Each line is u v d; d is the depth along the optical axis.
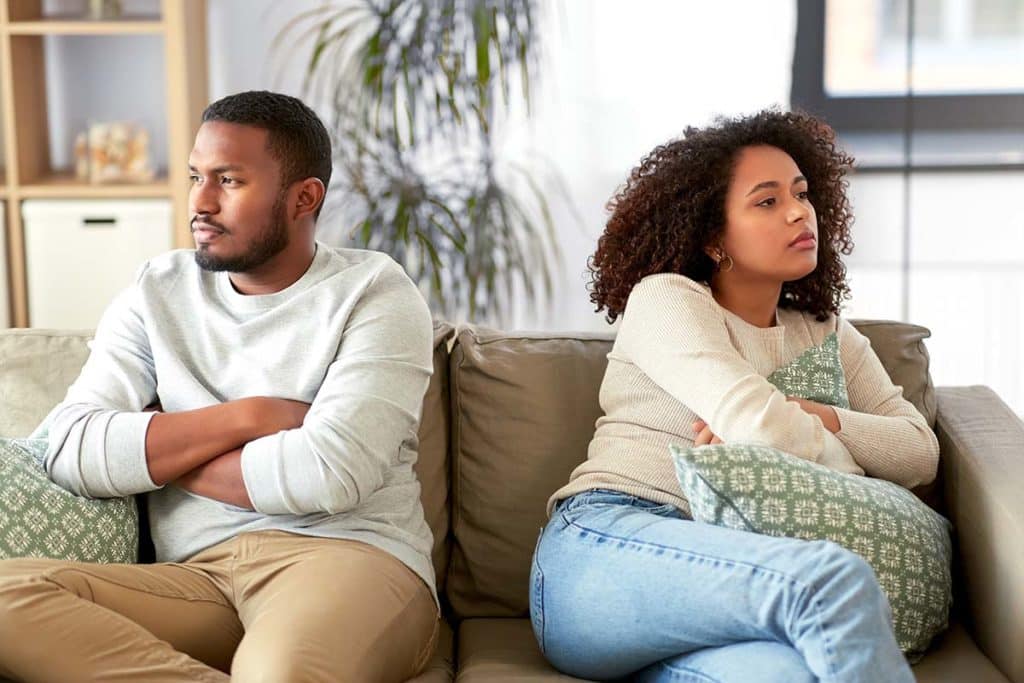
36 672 1.87
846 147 4.74
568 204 4.79
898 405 2.37
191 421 2.12
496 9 4.18
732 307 2.40
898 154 4.72
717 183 2.34
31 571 1.92
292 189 2.24
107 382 2.23
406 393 2.19
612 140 4.77
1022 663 2.00
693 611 1.90
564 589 2.08
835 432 2.23
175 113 4.29
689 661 1.95
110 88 4.73
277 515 2.15
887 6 4.67
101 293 4.38
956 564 2.27
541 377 2.44
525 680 2.04
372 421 2.12
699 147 2.37
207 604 2.11
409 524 2.23
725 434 2.14
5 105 4.29
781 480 2.01
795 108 4.74
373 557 2.09
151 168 4.55
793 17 4.68
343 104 4.42
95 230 4.34
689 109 4.75
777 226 2.30
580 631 2.04
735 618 1.85
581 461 2.41
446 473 2.44
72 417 2.16
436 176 4.64
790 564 1.82
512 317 4.56
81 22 4.23
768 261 2.31
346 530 2.14
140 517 2.27
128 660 1.89
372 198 4.36
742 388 2.15
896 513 2.05
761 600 1.82
